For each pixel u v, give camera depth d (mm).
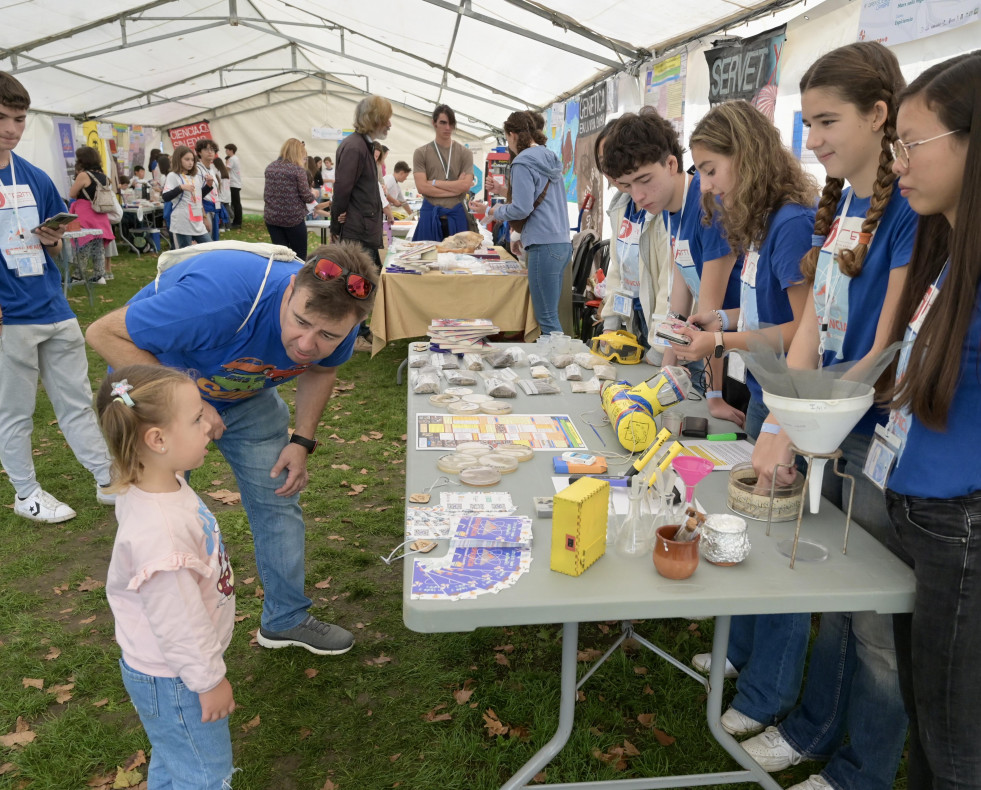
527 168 4648
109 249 9719
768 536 1597
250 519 2432
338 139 17672
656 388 2145
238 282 1802
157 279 1927
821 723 1998
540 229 4824
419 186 6977
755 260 2055
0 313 3168
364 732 2248
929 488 1274
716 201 2166
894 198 1528
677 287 2770
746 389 2904
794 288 1920
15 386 3344
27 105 2977
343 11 8820
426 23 7688
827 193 1781
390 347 6797
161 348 1768
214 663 1465
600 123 6531
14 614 2840
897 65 1541
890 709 1691
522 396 2551
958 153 1161
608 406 2213
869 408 1517
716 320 2316
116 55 10672
